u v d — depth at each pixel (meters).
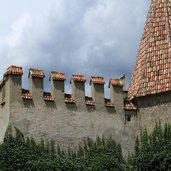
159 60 37.34
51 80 35.62
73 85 36.06
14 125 33.25
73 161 33.62
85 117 35.75
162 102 35.81
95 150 35.34
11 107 33.50
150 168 34.03
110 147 35.84
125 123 36.88
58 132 34.56
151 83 36.78
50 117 34.59
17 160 32.28
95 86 36.72
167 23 38.53
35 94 34.56
